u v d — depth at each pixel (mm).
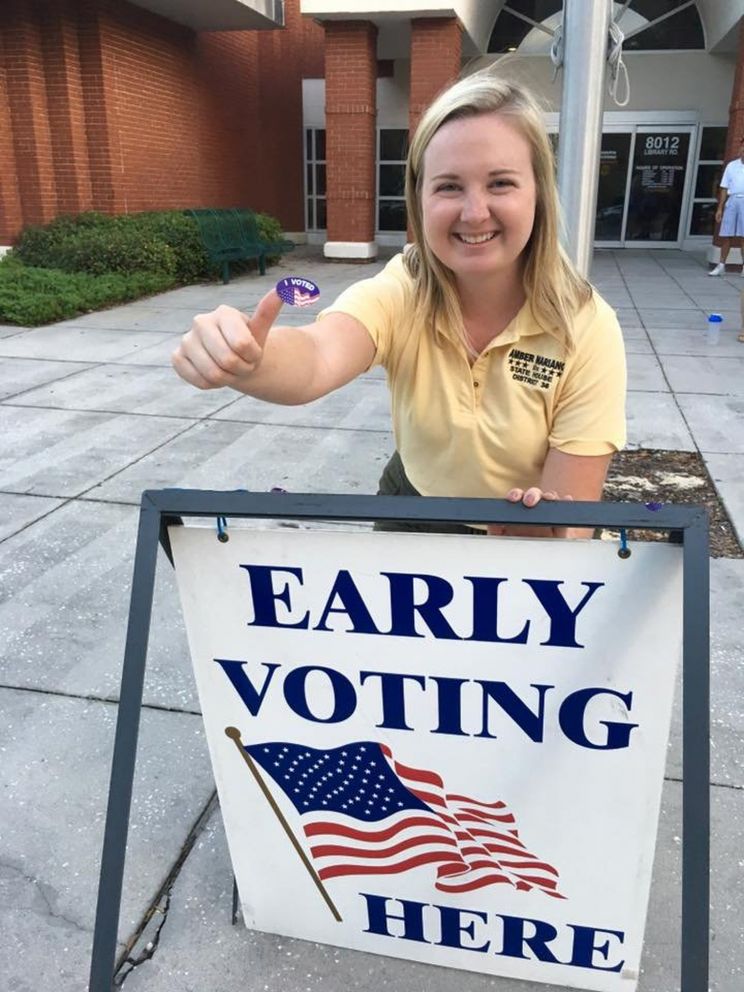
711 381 6645
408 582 1409
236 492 1438
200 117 14609
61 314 9234
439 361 1660
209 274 12242
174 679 2887
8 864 2143
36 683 2863
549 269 1551
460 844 1611
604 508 1314
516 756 1503
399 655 1470
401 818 1617
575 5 3869
